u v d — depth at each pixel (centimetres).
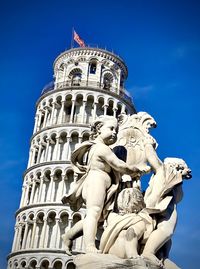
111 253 420
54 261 5547
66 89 7019
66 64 7512
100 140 491
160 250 439
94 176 465
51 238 5781
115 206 479
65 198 486
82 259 411
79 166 493
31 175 6525
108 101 7012
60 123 6762
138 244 426
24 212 6194
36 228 5947
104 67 7450
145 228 430
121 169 468
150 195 469
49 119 7056
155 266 390
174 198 468
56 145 6562
